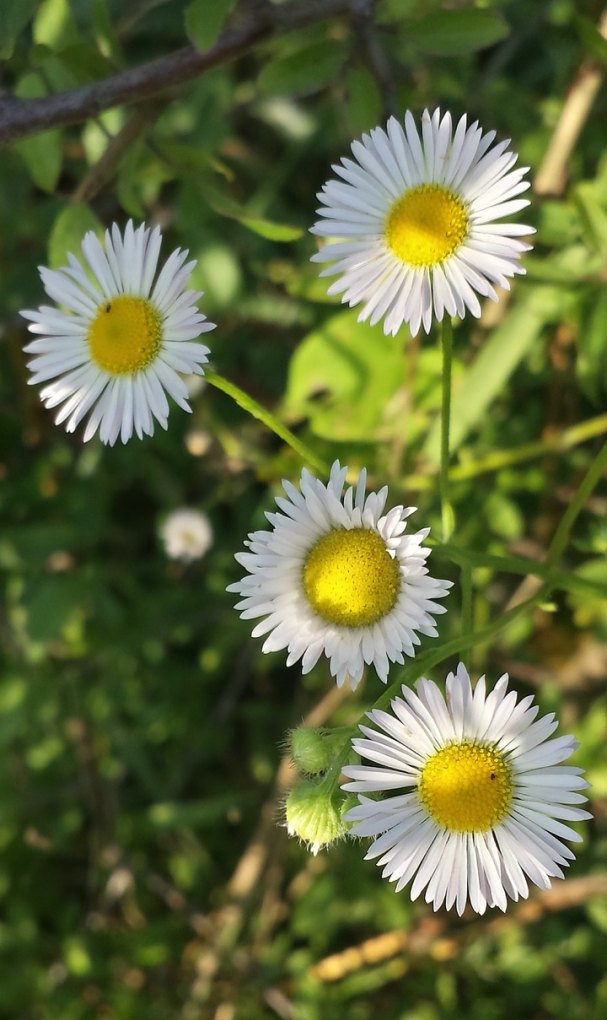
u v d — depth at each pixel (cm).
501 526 21
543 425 22
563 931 23
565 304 19
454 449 20
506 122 22
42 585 23
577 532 22
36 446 24
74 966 24
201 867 25
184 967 25
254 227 18
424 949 23
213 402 23
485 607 21
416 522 18
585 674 22
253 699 26
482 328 20
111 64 18
